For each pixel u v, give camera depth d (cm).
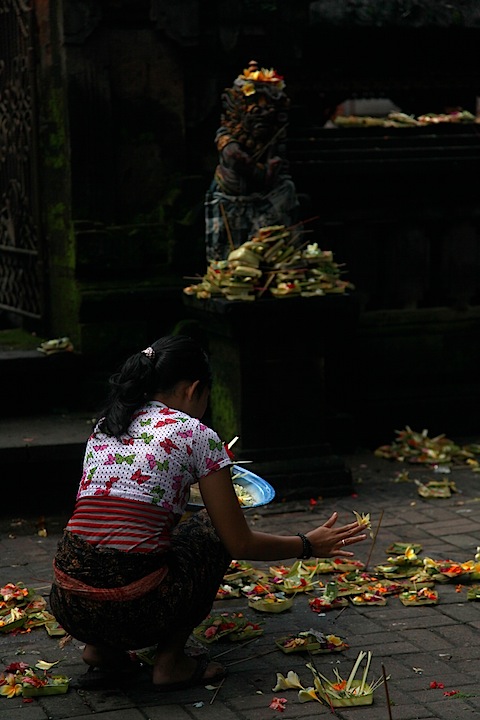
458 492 922
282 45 1098
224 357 926
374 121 1112
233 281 877
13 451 872
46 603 664
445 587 681
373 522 837
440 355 1126
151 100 1052
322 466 909
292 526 836
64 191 1046
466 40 1200
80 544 500
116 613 495
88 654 534
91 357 1032
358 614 637
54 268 1084
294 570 692
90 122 1025
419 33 1174
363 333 1095
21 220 1147
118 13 1027
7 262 1198
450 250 1118
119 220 1052
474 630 607
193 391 531
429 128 1120
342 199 1070
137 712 506
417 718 491
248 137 916
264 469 896
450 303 1130
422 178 1088
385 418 1102
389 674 546
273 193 925
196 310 949
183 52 1058
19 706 516
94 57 1019
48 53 1045
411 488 939
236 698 520
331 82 1159
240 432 902
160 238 1059
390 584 680
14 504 898
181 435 508
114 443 512
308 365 909
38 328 1141
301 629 614
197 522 541
